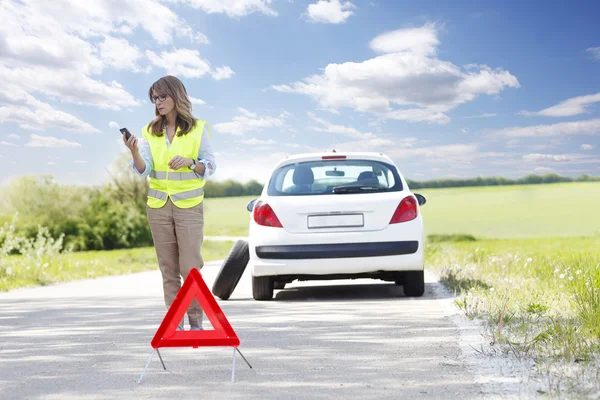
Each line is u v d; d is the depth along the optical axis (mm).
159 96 5941
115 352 5898
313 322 7301
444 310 7953
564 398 3975
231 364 5289
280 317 7754
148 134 6043
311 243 8992
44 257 21375
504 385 4402
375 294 10062
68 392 4508
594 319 5992
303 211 9039
